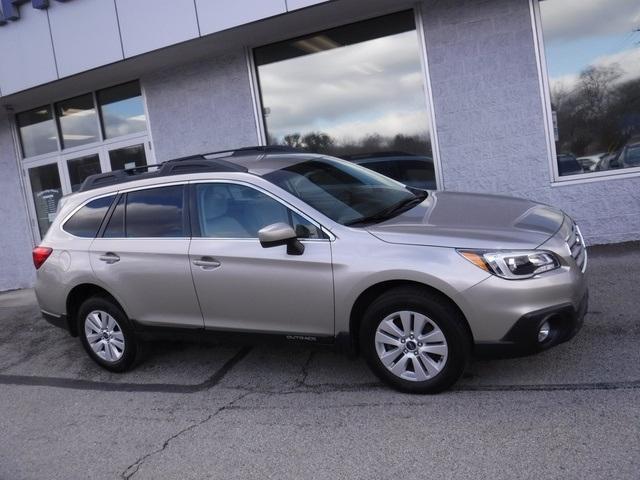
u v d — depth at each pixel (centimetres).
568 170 773
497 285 388
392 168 847
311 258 437
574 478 312
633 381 404
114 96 1038
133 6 861
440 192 533
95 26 898
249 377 508
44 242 588
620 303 544
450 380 410
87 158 1095
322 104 878
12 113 1162
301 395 457
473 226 424
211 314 490
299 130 898
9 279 1208
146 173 556
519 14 751
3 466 414
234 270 469
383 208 479
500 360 462
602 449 333
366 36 832
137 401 495
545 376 428
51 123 1131
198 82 945
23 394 554
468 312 395
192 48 877
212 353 581
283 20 799
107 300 552
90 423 466
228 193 489
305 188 479
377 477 338
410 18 803
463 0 770
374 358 431
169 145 988
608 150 758
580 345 470
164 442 416
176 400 485
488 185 795
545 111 762
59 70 945
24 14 955
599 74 748
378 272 413
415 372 420
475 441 359
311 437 392
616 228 757
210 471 370
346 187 499
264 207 470
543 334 396
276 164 510
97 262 542
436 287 399
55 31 935
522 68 761
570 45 750
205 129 955
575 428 358
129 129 1033
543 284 389
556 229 428
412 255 407
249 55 902
